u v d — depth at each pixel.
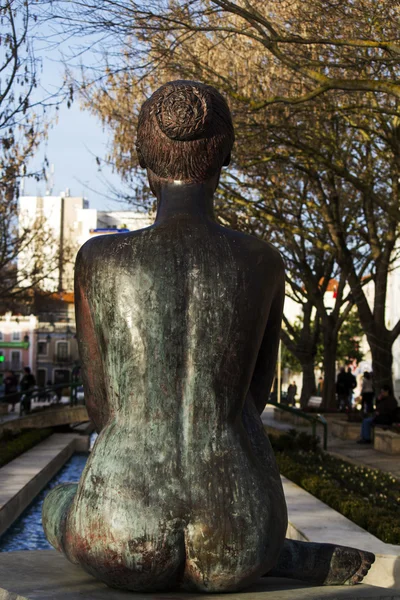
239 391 3.18
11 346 75.31
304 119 16.89
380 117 16.53
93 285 3.27
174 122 3.32
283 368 58.81
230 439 3.12
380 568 6.07
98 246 3.32
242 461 3.10
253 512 3.03
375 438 18.81
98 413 3.37
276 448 16.39
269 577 3.47
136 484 3.01
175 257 3.21
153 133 3.40
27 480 11.22
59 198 75.38
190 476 3.03
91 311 3.29
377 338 21.94
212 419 3.12
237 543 2.99
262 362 3.44
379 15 12.20
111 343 3.21
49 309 53.34
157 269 3.19
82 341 3.37
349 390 33.06
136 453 3.06
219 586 3.03
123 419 3.16
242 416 3.31
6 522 9.34
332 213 21.30
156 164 3.42
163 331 3.15
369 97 15.71
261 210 21.69
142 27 12.66
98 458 3.12
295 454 15.20
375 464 15.77
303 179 21.50
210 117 3.36
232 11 11.84
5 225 25.81
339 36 13.84
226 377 3.16
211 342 3.15
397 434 17.67
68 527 3.14
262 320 3.26
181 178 3.41
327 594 3.11
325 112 15.74
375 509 8.27
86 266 3.31
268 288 3.27
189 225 3.29
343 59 13.88
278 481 3.23
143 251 3.23
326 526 7.71
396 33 12.77
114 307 3.20
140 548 2.95
